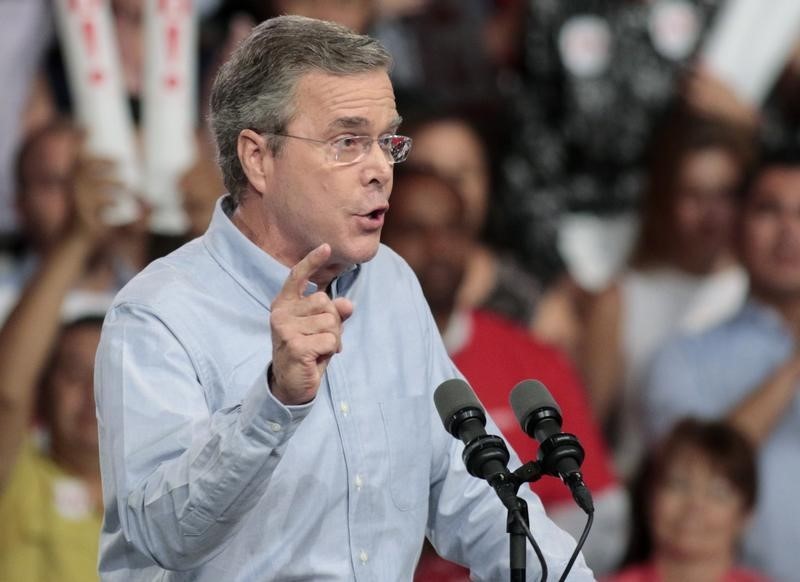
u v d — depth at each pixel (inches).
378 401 264.7
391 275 279.9
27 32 544.7
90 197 540.1
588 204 600.1
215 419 229.9
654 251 602.9
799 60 617.3
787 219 596.7
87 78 545.3
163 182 545.6
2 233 538.0
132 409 240.7
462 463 277.9
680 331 596.1
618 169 604.1
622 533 550.6
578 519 526.0
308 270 216.4
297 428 233.9
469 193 568.7
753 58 618.8
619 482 561.0
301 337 214.4
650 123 608.4
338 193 250.4
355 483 258.1
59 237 537.3
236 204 266.5
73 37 547.2
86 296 536.1
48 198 538.9
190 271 258.7
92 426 519.8
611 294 592.7
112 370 245.8
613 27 610.2
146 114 549.0
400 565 264.8
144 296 251.4
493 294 567.5
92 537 513.0
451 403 242.7
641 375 591.5
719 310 601.9
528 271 580.7
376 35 581.0
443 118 570.3
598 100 603.8
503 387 541.3
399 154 255.8
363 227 253.3
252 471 221.0
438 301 544.1
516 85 602.9
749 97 616.1
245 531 250.2
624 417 589.6
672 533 549.3
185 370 246.1
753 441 582.6
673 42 613.9
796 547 564.4
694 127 608.1
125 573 254.1
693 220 601.3
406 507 265.6
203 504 222.4
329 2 563.5
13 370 517.0
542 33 603.5
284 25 255.6
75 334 525.7
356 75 250.4
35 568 505.4
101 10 546.9
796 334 597.3
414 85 581.9
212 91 263.4
